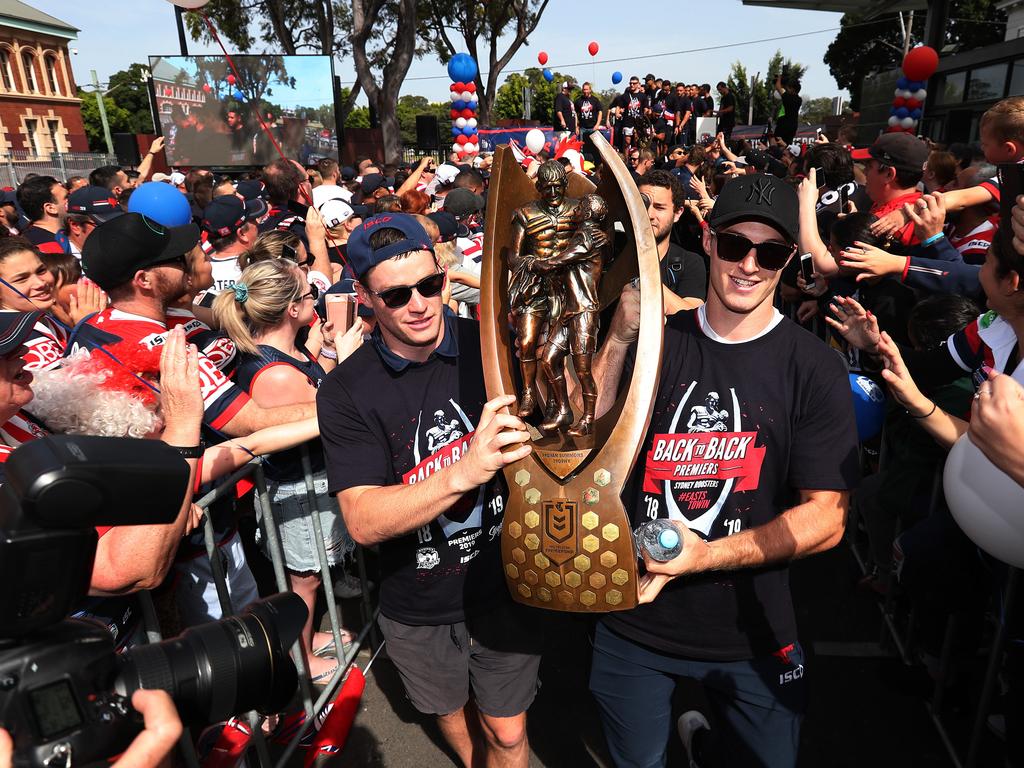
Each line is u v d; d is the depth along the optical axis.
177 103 16.36
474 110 12.62
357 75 24.45
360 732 3.00
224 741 2.53
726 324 1.86
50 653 0.99
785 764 2.00
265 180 6.46
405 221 1.93
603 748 2.86
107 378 2.33
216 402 2.54
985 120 3.66
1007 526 1.64
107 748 1.00
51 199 6.23
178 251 2.58
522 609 2.22
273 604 1.40
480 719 2.40
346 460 2.06
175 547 1.75
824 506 1.78
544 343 1.70
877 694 3.06
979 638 2.69
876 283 3.68
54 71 46.22
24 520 0.92
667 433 1.91
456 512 2.10
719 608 1.89
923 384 2.77
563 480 1.63
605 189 1.83
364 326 3.61
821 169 6.32
